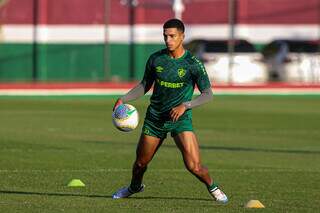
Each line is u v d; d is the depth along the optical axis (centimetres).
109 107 10694
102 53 15800
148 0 15812
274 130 7925
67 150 6150
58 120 8725
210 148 6406
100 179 4716
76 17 15750
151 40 15950
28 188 4356
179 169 5153
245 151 6222
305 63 14725
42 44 15612
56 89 12725
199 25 16338
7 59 15550
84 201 3944
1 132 7438
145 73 3762
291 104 11519
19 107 10575
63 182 4578
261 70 14362
